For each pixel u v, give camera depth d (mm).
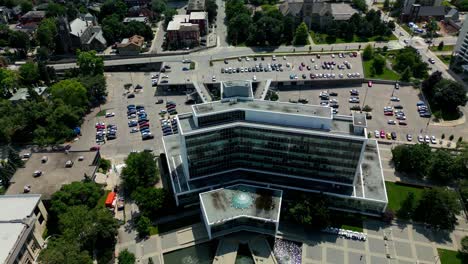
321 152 147250
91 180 160875
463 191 155750
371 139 177625
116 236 145125
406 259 134375
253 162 159625
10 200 142875
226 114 148625
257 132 148750
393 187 164750
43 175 164250
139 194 152000
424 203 146250
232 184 157750
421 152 167125
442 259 133875
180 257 138500
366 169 161250
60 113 199500
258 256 135375
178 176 160125
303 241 141500
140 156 165375
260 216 138375
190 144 145750
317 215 139875
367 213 151500
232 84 157125
